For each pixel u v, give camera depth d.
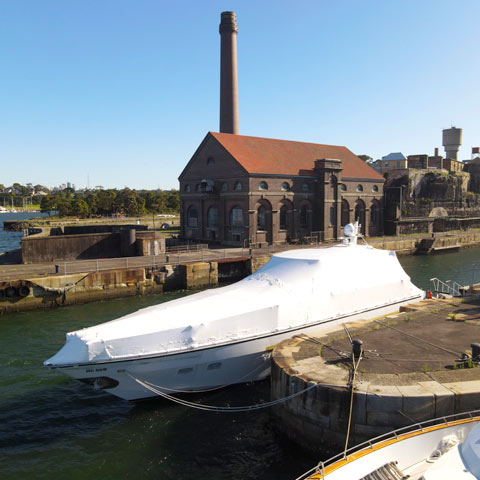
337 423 9.71
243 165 40.44
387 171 73.88
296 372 10.57
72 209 106.81
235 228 42.16
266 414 12.25
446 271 38.06
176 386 12.46
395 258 18.52
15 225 87.31
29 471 10.02
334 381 9.98
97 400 13.36
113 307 25.62
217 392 13.36
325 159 44.56
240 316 12.88
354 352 11.29
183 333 12.05
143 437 11.37
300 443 10.43
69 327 21.31
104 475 9.90
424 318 14.93
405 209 64.25
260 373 13.71
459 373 10.44
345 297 15.48
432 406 9.28
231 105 57.00
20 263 30.55
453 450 7.22
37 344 18.55
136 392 12.21
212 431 11.54
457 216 67.31
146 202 120.44
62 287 25.66
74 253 32.66
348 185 48.72
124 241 34.47
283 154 46.25
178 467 10.15
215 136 43.53
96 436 11.45
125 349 11.44
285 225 43.84
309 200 45.22
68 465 10.25
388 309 16.98
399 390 9.52
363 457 7.69
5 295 23.91
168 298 28.09
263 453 10.54
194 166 47.31
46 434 11.53
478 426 7.39
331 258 16.14
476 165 91.56
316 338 12.95
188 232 49.31
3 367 15.85
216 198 44.34
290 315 13.95
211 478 9.74
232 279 34.06
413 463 7.74
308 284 15.02
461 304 16.75
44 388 14.15
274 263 16.58
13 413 12.57
